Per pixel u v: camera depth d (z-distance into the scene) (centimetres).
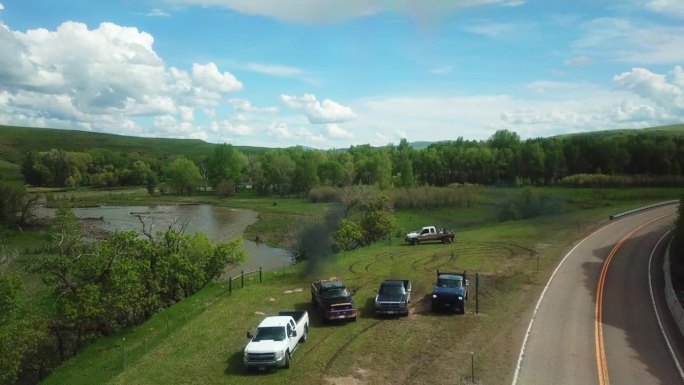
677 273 4288
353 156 18988
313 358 2398
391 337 2683
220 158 16788
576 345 2614
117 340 3053
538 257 4900
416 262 4772
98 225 9031
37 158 17938
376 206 6912
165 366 2366
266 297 3603
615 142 12412
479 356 2422
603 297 3578
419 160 15612
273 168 15738
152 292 3659
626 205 8650
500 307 3284
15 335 2622
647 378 2216
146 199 14850
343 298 2956
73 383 2392
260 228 8838
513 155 13350
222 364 2361
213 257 4288
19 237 7419
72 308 2956
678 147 11625
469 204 9500
